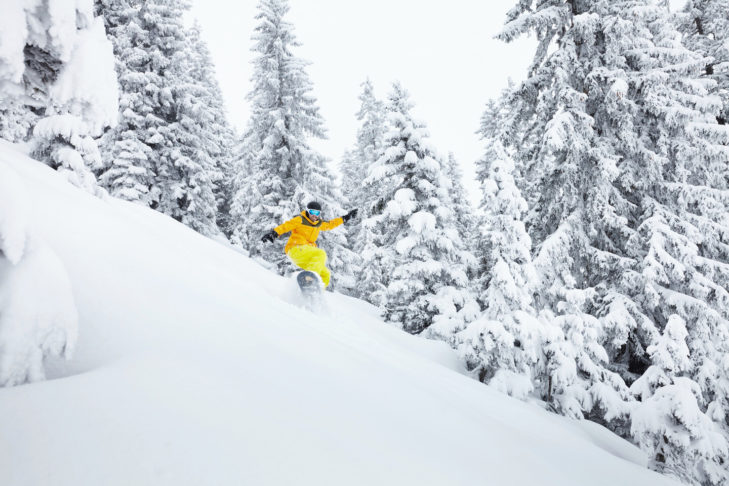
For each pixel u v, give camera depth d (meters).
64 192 4.09
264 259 21.67
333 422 1.57
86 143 6.43
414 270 13.42
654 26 11.84
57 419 1.08
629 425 9.04
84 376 1.34
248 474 1.05
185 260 3.86
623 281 9.96
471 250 15.84
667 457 7.54
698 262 9.52
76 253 2.56
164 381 1.43
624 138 10.48
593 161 10.52
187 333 2.09
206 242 8.26
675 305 9.65
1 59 1.76
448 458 1.76
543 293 10.28
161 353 1.72
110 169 19.00
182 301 2.54
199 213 22.33
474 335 8.98
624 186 10.78
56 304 1.36
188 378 1.50
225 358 1.90
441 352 9.95
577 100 10.03
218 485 0.97
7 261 1.33
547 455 3.27
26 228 1.38
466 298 13.27
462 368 9.59
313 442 1.33
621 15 10.34
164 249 3.78
